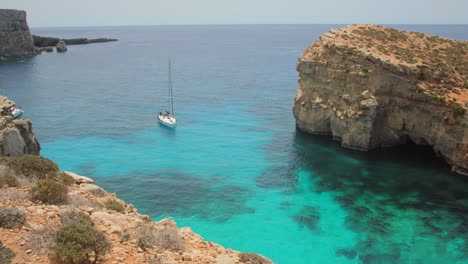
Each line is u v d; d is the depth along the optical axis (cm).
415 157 5747
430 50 6844
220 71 15175
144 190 4784
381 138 6059
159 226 1744
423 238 3709
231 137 6950
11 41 17638
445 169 5319
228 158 5928
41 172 2291
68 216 1530
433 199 4522
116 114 8519
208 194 4681
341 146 6288
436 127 5419
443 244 3606
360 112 5847
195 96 10444
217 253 1603
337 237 3728
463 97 5322
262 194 4694
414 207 4338
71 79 13125
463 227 3903
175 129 7438
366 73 5888
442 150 5384
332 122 6475
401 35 7444
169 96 10444
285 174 5309
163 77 13738
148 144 6569
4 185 1903
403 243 3625
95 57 19700
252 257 1605
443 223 3988
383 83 5775
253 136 6994
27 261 1232
